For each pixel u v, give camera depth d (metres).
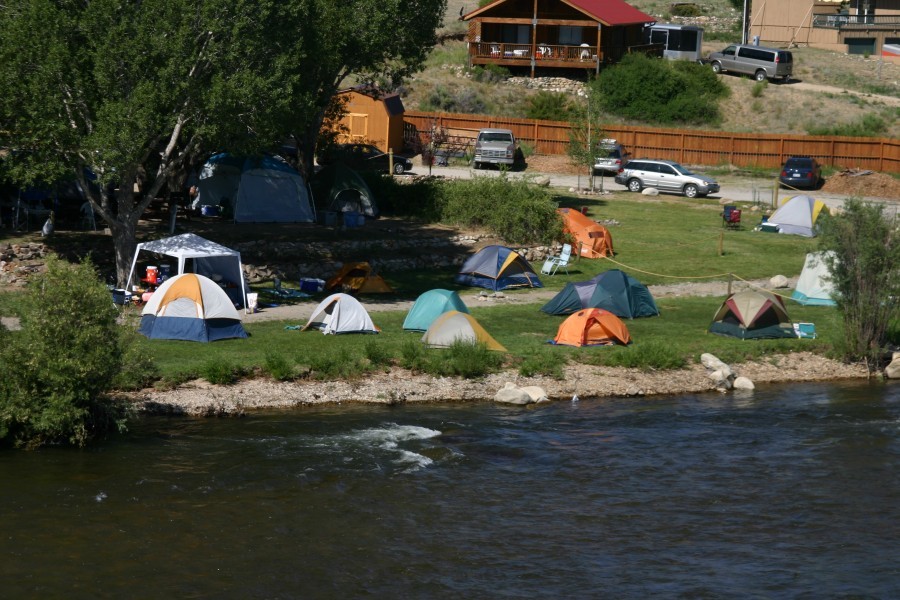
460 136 131.50
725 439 47.12
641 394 54.78
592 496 40.03
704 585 32.97
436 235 85.38
